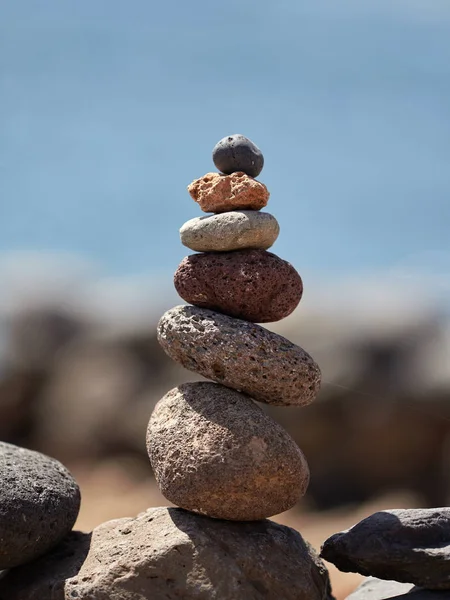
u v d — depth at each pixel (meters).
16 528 1.34
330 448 3.11
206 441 1.32
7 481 1.37
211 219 1.35
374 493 3.06
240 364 1.32
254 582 1.33
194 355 1.34
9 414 3.86
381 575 1.37
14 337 3.96
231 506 1.33
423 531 1.36
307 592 1.35
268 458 1.32
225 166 1.37
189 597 1.31
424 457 3.04
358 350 3.14
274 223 1.35
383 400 3.05
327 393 3.09
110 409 3.59
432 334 3.15
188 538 1.33
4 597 1.38
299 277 1.37
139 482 3.32
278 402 1.35
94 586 1.33
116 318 3.94
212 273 1.35
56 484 1.41
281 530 1.40
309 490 3.11
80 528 2.64
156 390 3.59
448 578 1.35
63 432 3.68
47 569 1.39
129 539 1.37
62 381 3.85
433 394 2.99
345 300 3.45
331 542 1.38
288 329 3.31
